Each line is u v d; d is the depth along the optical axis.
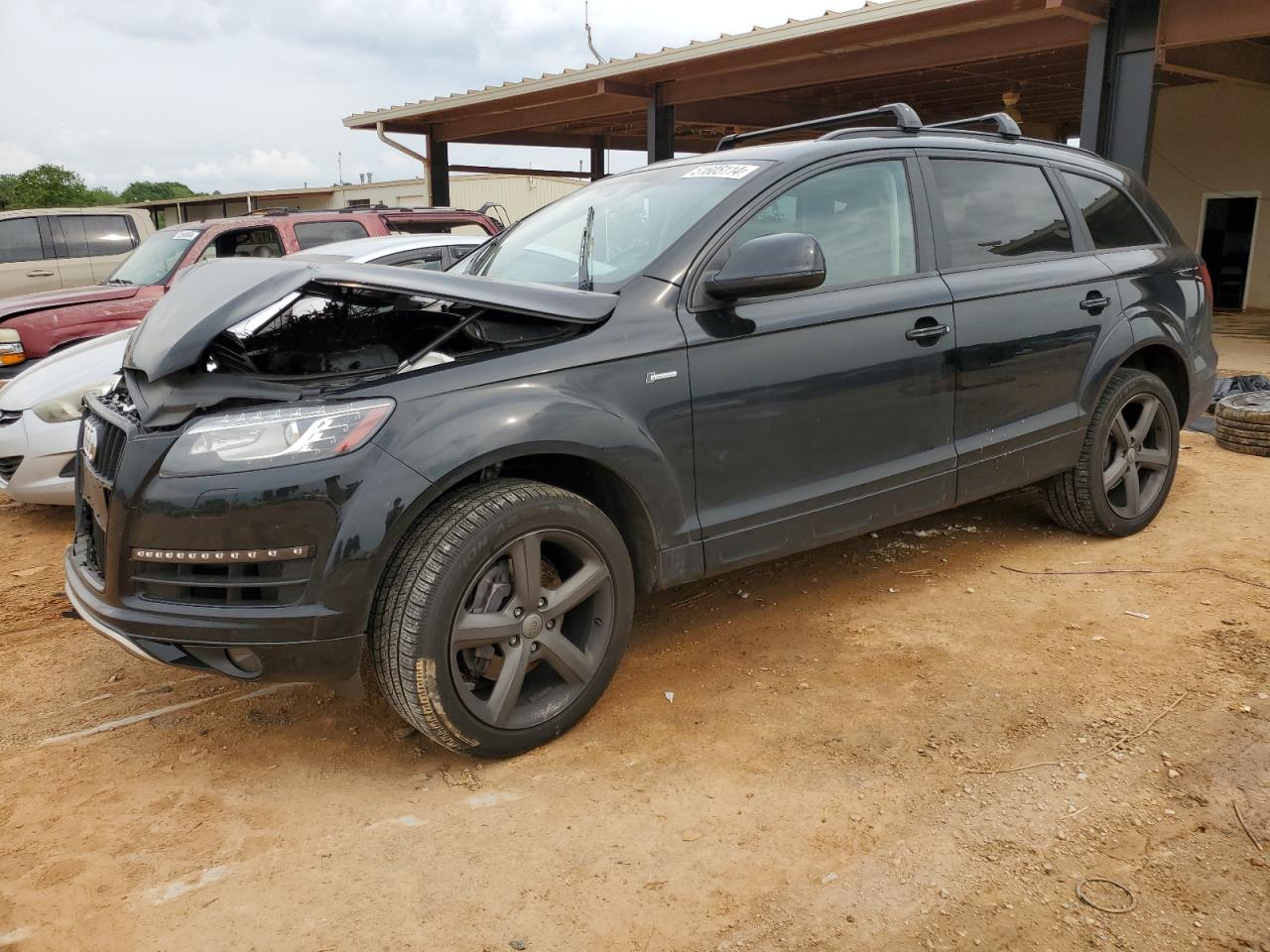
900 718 2.88
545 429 2.63
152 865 2.35
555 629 2.76
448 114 15.29
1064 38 9.34
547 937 2.06
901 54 10.62
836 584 3.96
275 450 2.42
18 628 3.88
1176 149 16.62
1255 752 2.62
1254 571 3.92
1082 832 2.33
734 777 2.61
